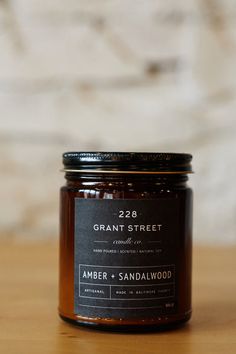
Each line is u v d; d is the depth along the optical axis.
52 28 0.69
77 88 0.69
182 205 0.34
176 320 0.34
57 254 0.62
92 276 0.33
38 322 0.36
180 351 0.31
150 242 0.33
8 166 0.70
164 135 0.68
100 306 0.33
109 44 0.69
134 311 0.33
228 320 0.37
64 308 0.35
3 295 0.44
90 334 0.34
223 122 0.67
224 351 0.31
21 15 0.69
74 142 0.69
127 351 0.31
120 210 0.33
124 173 0.33
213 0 0.67
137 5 0.68
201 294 0.44
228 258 0.60
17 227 0.70
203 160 0.68
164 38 0.68
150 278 0.33
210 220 0.68
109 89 0.69
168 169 0.33
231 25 0.67
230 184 0.68
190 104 0.68
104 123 0.69
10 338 0.33
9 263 0.57
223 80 0.67
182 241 0.34
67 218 0.34
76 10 0.69
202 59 0.67
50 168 0.70
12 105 0.70
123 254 0.33
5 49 0.70
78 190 0.34
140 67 0.68
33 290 0.45
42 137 0.70
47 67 0.69
